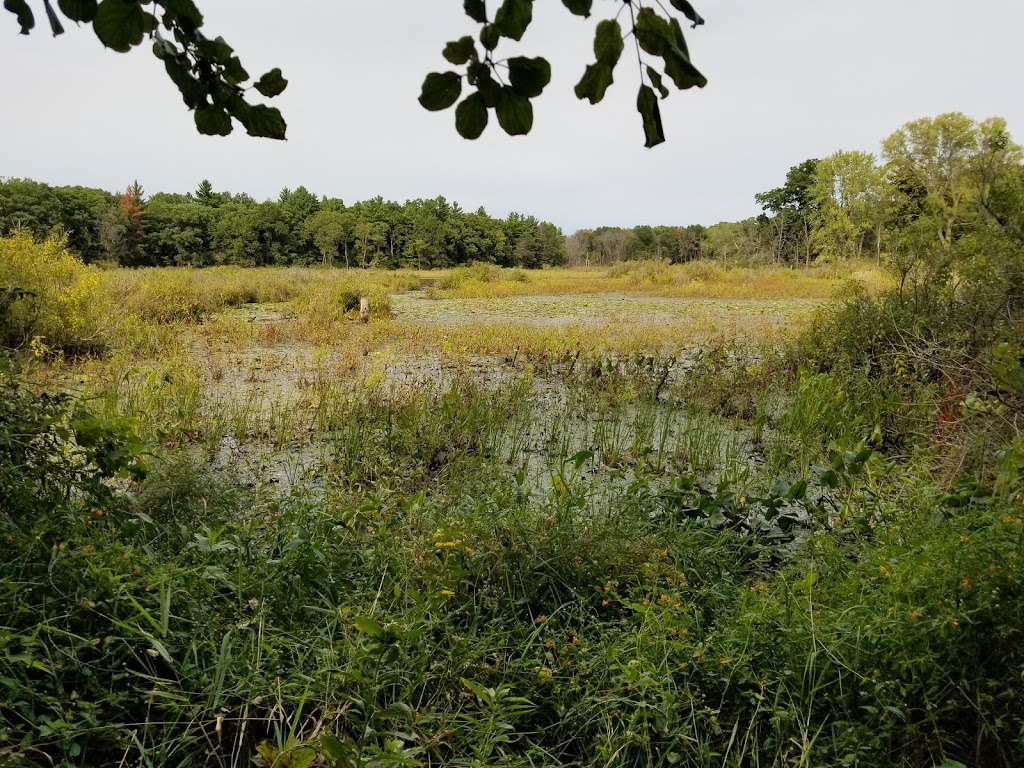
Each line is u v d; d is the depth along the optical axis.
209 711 1.70
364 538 2.69
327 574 2.42
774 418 5.69
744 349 8.61
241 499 3.09
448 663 1.99
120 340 8.44
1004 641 1.79
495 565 2.57
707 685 1.99
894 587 2.02
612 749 1.78
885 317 6.36
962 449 3.32
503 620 2.37
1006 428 3.28
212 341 9.01
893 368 5.67
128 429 2.57
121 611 1.91
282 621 2.16
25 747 1.43
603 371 7.32
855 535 2.97
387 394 6.15
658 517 3.30
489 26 0.80
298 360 7.65
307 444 4.89
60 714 1.55
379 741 1.71
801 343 7.35
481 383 6.76
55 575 1.90
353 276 24.38
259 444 4.87
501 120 0.87
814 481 4.11
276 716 1.75
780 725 1.84
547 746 1.94
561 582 2.58
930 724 1.79
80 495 2.91
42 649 1.72
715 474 4.53
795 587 2.26
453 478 3.91
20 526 2.13
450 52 0.81
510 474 4.38
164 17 0.97
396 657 1.75
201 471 3.12
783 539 3.23
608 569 2.68
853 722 1.83
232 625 1.96
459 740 1.78
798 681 1.95
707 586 2.67
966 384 4.05
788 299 20.30
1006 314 4.26
